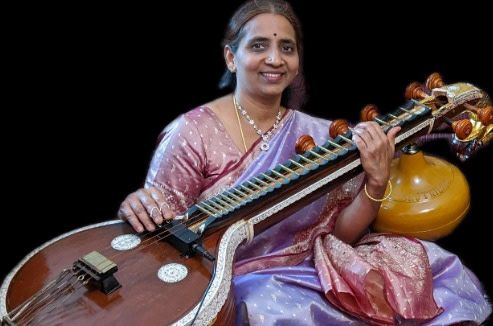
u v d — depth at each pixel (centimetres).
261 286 248
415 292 254
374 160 254
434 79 291
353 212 272
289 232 271
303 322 244
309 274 261
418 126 272
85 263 205
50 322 190
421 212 286
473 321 260
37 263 215
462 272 277
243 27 264
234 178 268
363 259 258
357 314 252
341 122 271
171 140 268
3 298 201
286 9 267
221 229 231
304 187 248
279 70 263
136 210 234
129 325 189
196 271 212
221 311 204
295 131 280
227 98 282
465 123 264
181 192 266
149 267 213
